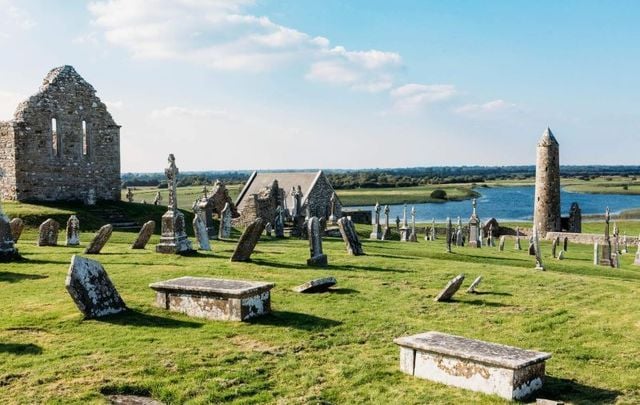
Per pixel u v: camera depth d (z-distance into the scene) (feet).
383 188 631.15
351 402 28.76
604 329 41.57
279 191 182.80
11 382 29.35
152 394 29.01
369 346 36.99
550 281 60.29
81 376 30.22
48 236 82.84
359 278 58.39
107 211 132.77
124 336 36.55
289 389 30.07
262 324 40.09
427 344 31.58
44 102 135.03
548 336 39.96
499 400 28.37
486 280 59.88
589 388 30.73
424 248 107.76
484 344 31.81
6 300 45.01
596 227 239.71
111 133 147.95
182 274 56.75
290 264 65.62
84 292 40.14
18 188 131.44
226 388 29.71
